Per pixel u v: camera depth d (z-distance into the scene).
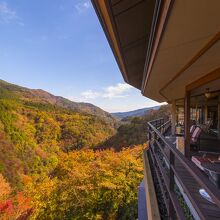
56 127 70.56
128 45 3.57
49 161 54.16
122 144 50.75
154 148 5.41
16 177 39.41
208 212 2.28
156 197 3.76
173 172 2.45
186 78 4.65
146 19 2.70
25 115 70.06
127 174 20.91
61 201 18.31
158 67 3.41
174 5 1.34
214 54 2.64
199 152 5.61
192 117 15.48
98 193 18.50
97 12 2.40
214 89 5.14
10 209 17.66
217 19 1.56
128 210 18.05
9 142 49.66
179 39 2.01
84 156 33.28
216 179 2.69
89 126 75.75
